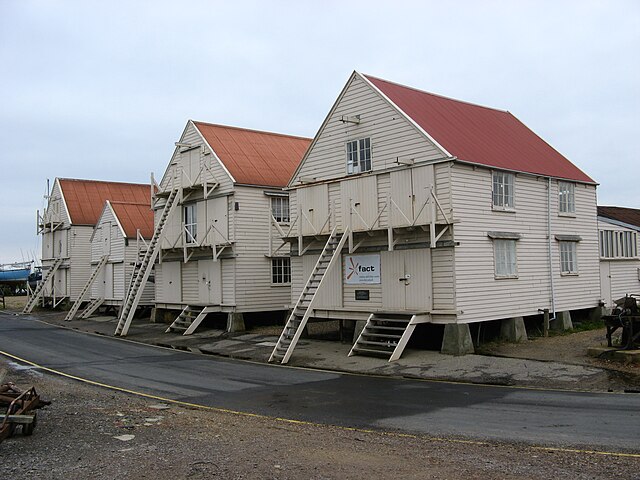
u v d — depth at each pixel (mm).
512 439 9297
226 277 26359
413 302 18969
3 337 26141
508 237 19906
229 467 7758
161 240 27719
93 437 9391
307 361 18297
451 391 13445
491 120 24109
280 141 30422
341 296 21219
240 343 22469
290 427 10297
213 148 27266
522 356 17297
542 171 21906
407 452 8539
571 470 7605
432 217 17578
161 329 28156
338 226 21219
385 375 15812
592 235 24469
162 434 9594
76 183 45625
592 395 12570
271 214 27031
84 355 20453
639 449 8578
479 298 18734
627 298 16828
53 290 44719
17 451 8578
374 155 20297
